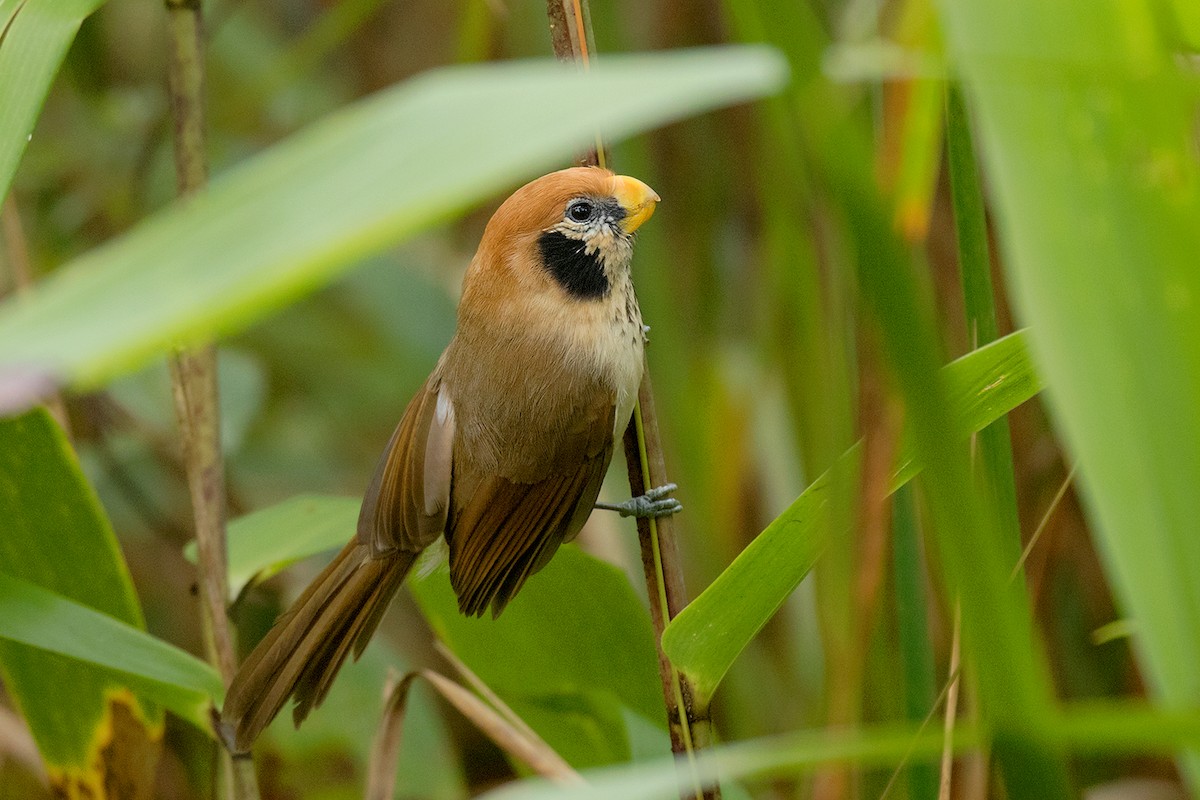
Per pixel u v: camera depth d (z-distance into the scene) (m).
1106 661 8.41
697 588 9.16
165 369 10.01
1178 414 2.67
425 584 6.77
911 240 5.70
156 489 10.52
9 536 5.79
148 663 5.31
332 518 6.78
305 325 11.54
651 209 7.11
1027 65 2.61
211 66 11.30
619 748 6.77
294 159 2.01
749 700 8.95
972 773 5.94
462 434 6.92
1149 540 2.67
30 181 10.29
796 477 9.61
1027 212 2.61
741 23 2.70
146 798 6.32
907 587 5.52
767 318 9.23
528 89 2.01
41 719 6.19
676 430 9.21
